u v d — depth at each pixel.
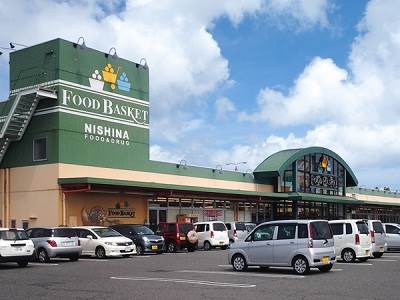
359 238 22.19
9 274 18.41
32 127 32.53
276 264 17.84
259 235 18.41
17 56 33.75
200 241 32.34
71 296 13.01
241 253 18.62
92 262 23.38
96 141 33.38
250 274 17.53
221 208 41.59
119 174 34.62
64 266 21.50
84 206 31.75
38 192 31.72
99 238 25.86
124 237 26.52
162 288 14.19
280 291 13.49
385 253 28.23
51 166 31.23
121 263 22.59
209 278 16.45
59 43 31.77
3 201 33.31
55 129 31.30
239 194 40.16
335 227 22.78
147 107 37.59
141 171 36.28
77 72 32.66
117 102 35.19
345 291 13.46
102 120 33.94
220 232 32.47
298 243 17.47
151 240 27.84
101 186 31.27
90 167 32.81
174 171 38.84
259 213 45.56
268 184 47.16
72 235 24.39
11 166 33.38
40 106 32.22
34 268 20.67
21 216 32.38
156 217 36.59
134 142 36.12
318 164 50.41
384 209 65.94
